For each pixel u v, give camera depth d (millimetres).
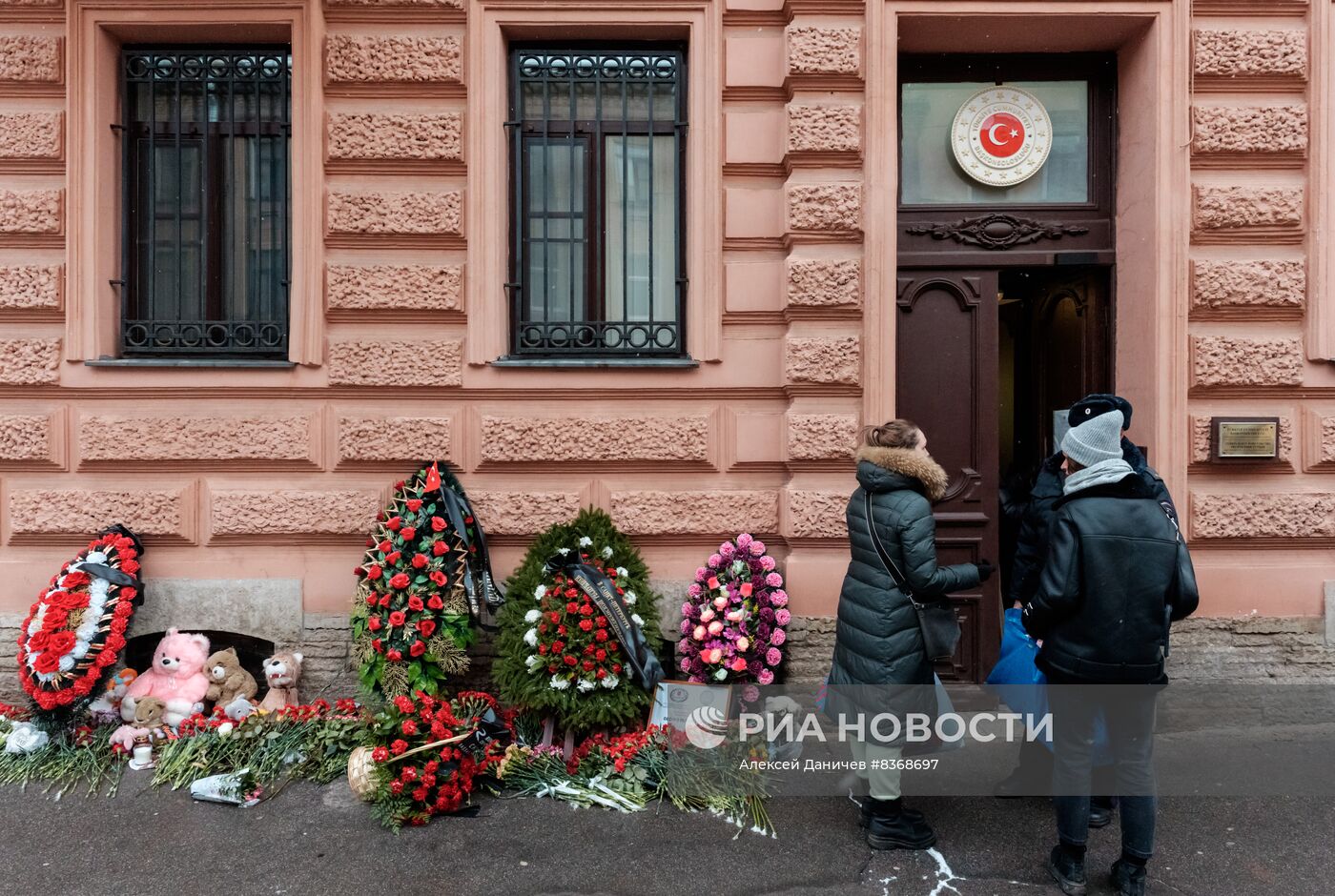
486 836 3211
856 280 4277
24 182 4418
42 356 4359
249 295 4594
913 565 2877
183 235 4598
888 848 3105
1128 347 4504
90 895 2846
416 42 4355
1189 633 4309
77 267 4371
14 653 4355
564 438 4375
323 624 4367
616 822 3318
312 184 4344
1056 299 5035
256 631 4367
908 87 4699
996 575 4535
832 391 4328
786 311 4344
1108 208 4645
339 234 4375
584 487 4422
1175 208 4281
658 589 4344
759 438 4406
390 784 3254
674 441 4379
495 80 4383
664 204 4629
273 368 4367
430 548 3957
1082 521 2713
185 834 3223
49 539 4395
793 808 3418
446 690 3977
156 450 4359
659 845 3158
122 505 4355
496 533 4355
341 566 4387
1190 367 4320
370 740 3439
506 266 4520
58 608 3957
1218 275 4273
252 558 4398
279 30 4418
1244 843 3189
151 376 4387
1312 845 3168
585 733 3789
